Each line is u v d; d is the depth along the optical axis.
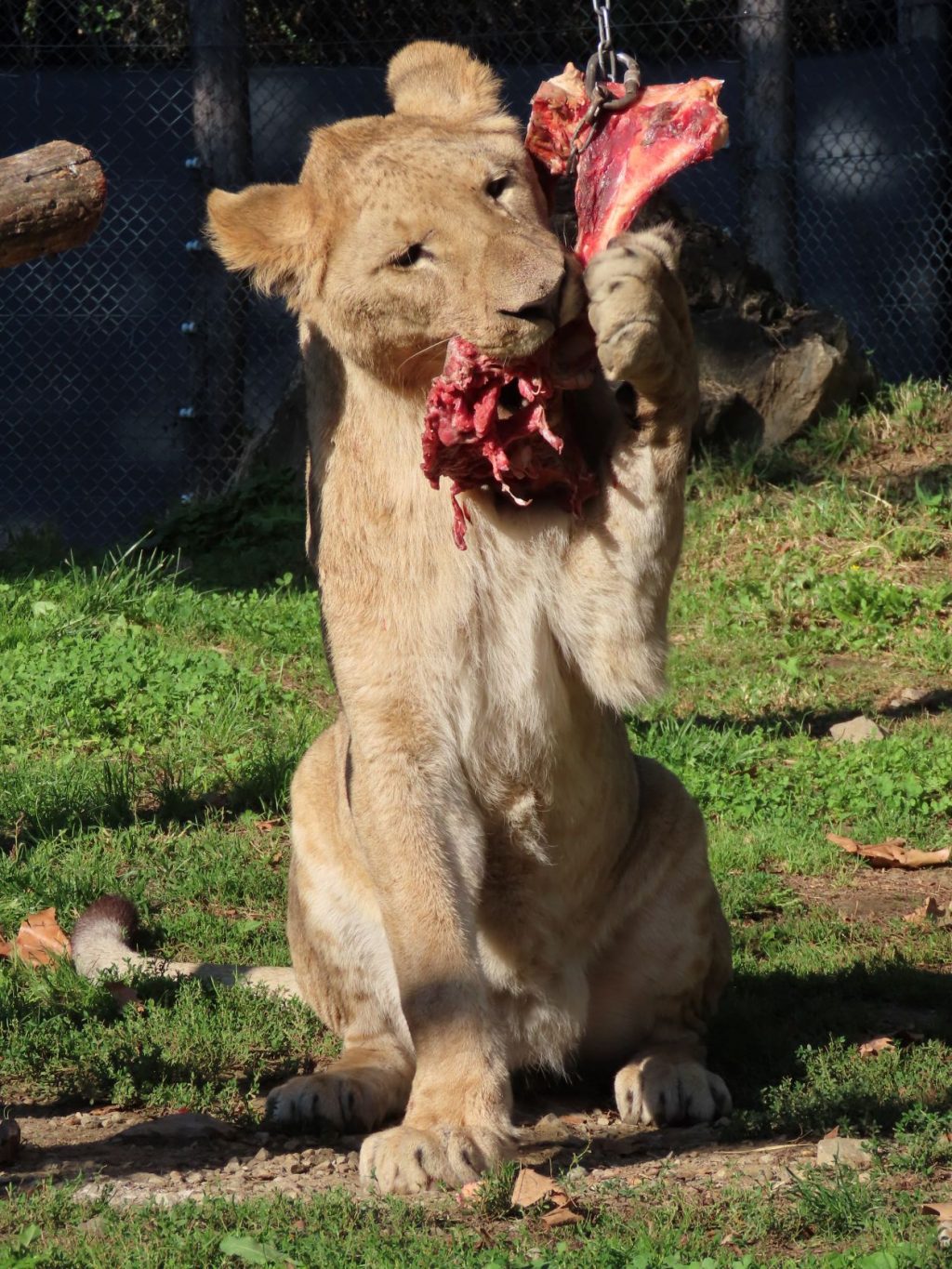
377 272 12.63
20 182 11.49
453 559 13.14
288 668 32.50
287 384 47.56
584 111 13.56
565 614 13.21
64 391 49.47
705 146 12.66
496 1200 11.20
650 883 14.70
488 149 13.01
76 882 20.69
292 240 13.30
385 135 13.27
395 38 50.44
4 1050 15.27
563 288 12.07
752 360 44.12
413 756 13.18
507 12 49.72
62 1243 10.62
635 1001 14.87
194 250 48.03
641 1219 10.71
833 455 43.41
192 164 47.81
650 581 12.83
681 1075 13.74
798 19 50.62
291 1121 13.46
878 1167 11.55
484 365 12.16
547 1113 14.26
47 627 33.69
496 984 14.22
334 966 14.83
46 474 49.66
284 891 20.88
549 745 13.48
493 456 12.27
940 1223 10.38
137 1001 16.39
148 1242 10.48
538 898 14.05
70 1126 13.69
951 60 49.22
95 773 25.45
